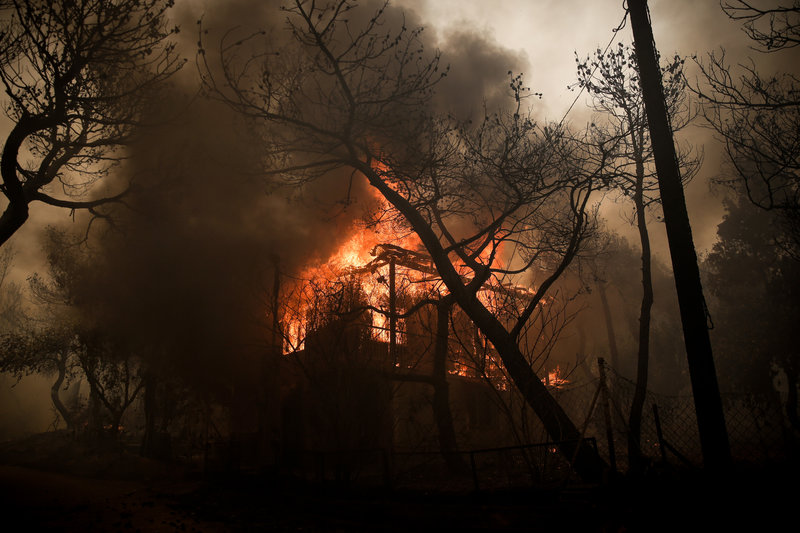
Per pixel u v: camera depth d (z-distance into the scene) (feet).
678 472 24.99
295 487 35.14
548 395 36.63
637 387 36.17
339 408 38.86
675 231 24.04
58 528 26.12
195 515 29.63
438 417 47.11
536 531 20.15
